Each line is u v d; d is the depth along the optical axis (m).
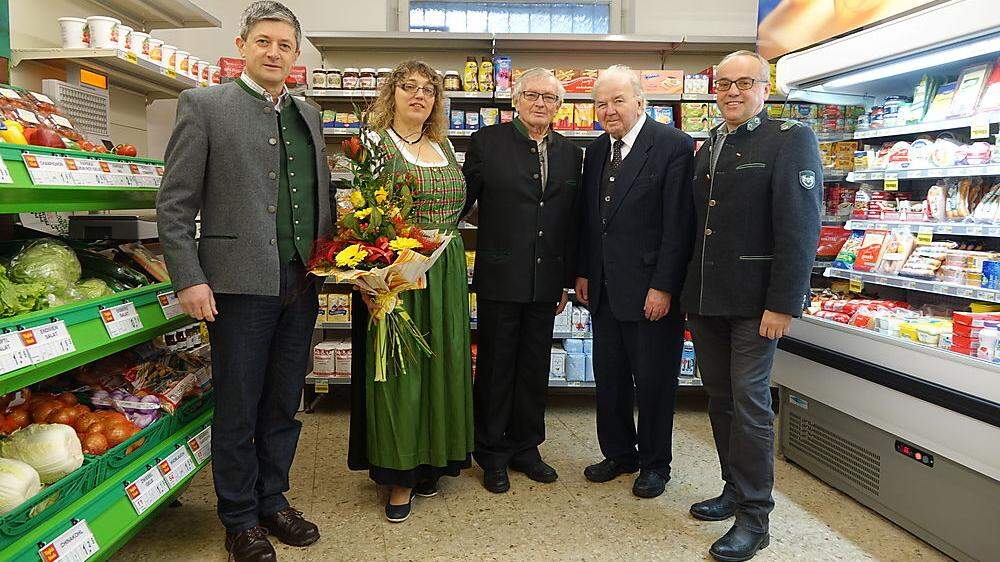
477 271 2.76
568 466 3.01
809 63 2.70
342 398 4.14
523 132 2.70
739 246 2.16
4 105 1.77
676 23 4.29
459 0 4.25
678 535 2.34
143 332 1.95
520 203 2.66
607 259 2.62
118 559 2.12
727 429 2.43
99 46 2.46
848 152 3.10
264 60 1.97
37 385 1.99
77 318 1.68
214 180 1.94
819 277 3.25
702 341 2.39
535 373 2.83
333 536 2.32
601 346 2.74
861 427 2.54
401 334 2.35
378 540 2.30
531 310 2.77
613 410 2.79
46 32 2.73
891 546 2.26
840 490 2.69
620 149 2.62
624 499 2.64
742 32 4.30
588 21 4.31
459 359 2.50
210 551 2.19
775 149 2.11
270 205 2.00
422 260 2.16
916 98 2.60
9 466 1.50
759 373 2.17
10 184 1.47
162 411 2.10
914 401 2.25
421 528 2.39
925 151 2.53
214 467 2.07
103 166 1.85
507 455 2.79
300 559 2.16
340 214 2.21
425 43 3.99
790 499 2.62
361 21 4.21
